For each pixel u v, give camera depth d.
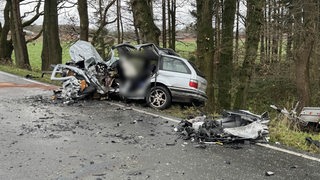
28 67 24.33
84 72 11.56
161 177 5.26
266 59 21.50
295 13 16.83
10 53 29.41
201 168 5.65
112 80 11.55
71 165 5.68
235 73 18.17
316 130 11.86
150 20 14.68
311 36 16.22
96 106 10.64
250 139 7.12
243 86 15.80
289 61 20.95
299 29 16.62
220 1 18.66
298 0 16.66
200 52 14.57
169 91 10.91
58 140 7.04
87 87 11.41
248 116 7.77
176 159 6.05
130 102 11.49
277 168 5.71
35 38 33.22
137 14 14.61
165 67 11.05
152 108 10.87
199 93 11.01
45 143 6.82
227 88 17.34
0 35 29.77
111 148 6.60
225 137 7.11
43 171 5.42
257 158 6.17
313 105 19.45
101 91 11.49
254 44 14.85
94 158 6.04
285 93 21.55
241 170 5.59
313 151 6.81
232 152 6.48
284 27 18.52
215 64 18.55
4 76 17.45
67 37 28.64
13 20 25.41
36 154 6.18
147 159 6.03
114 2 29.00
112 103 11.20
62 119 8.83
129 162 5.87
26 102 10.95
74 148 6.55
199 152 6.45
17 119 8.71
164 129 8.08
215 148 6.70
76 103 11.02
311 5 16.02
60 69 11.98
